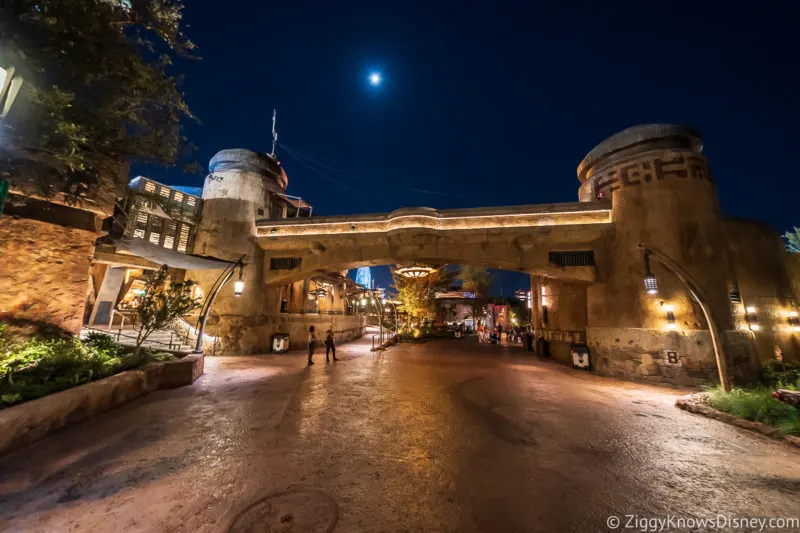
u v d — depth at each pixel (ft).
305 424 19.52
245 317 51.70
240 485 12.50
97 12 15.23
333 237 50.75
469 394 28.09
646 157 38.78
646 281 27.43
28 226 24.71
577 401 26.40
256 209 55.47
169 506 11.03
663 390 31.09
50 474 12.91
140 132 20.45
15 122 15.11
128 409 21.59
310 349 43.04
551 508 11.41
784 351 33.94
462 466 14.51
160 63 18.80
